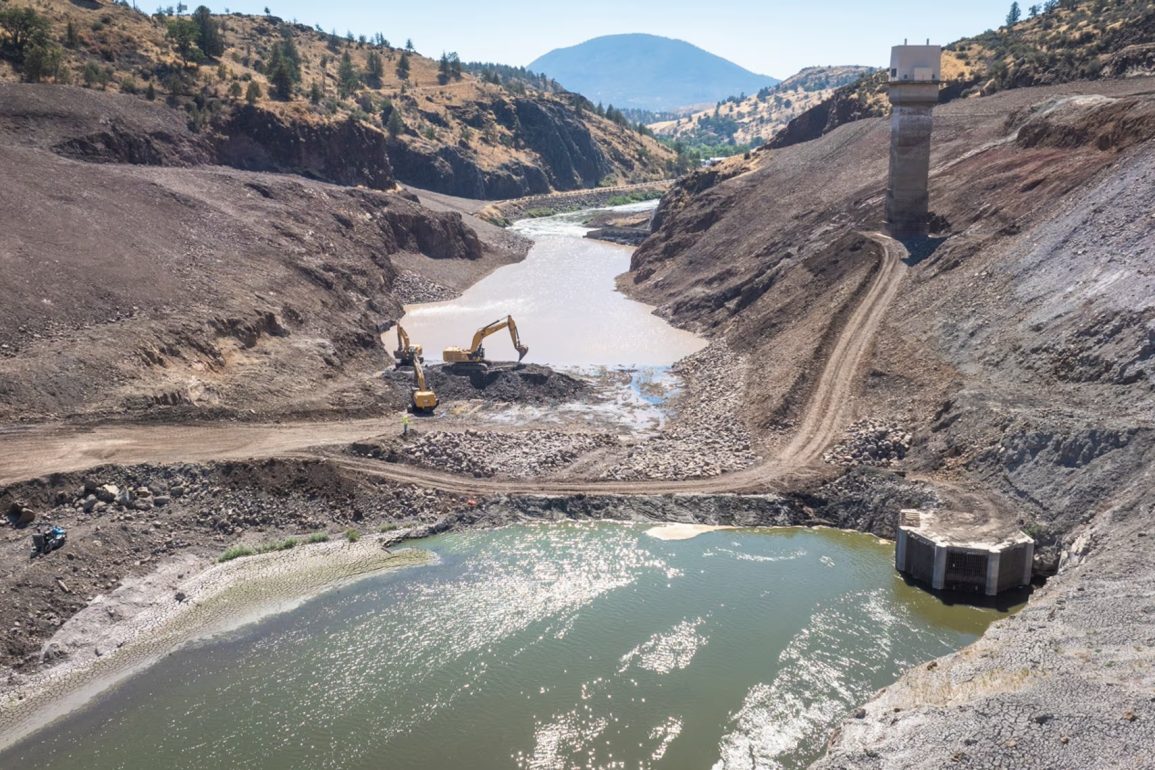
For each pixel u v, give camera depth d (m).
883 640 32.91
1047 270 50.81
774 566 39.22
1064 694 23.33
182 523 40.59
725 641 33.12
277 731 28.41
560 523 44.00
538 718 28.88
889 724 25.19
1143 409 38.66
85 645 32.97
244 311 64.75
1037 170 63.72
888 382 51.56
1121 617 27.03
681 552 40.72
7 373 48.22
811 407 51.50
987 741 22.08
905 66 65.75
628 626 34.31
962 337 51.44
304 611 35.62
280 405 55.19
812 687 30.11
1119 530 33.47
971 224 64.12
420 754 27.30
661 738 27.80
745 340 67.81
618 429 55.78
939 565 36.38
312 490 43.94
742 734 27.92
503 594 36.94
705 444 50.97
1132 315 42.72
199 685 30.84
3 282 55.44
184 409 50.59
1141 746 20.58
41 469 41.28
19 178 71.31
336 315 76.12
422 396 58.34
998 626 29.84
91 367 50.97
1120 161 53.31
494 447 50.50
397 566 39.47
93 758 27.28
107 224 70.38
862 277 62.91
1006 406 42.62
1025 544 36.16
